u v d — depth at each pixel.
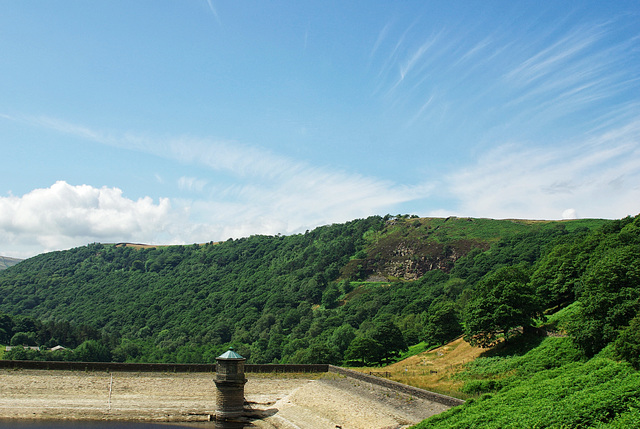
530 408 34.12
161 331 193.25
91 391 63.25
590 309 53.59
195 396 64.88
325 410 57.56
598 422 28.09
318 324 171.38
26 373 64.81
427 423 42.00
